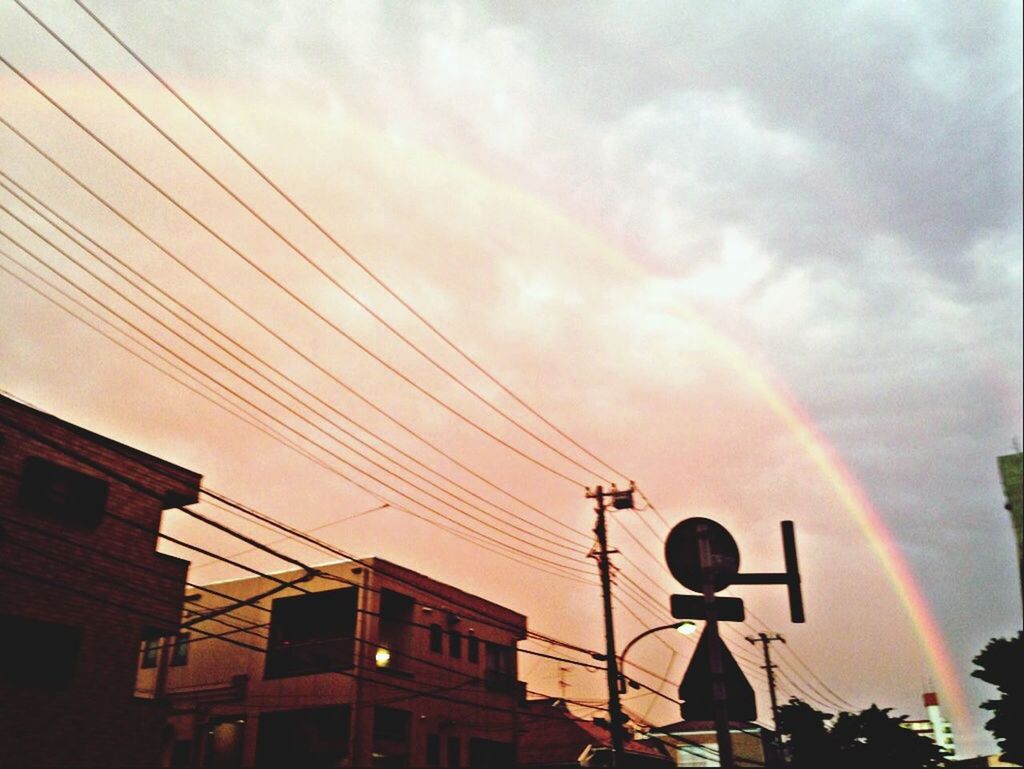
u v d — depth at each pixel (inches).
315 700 1226.0
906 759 1808.6
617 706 938.1
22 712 748.6
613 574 1018.1
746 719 280.2
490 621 1487.5
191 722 1321.4
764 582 320.5
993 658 1090.1
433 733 1290.6
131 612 852.0
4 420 538.0
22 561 772.0
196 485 938.7
